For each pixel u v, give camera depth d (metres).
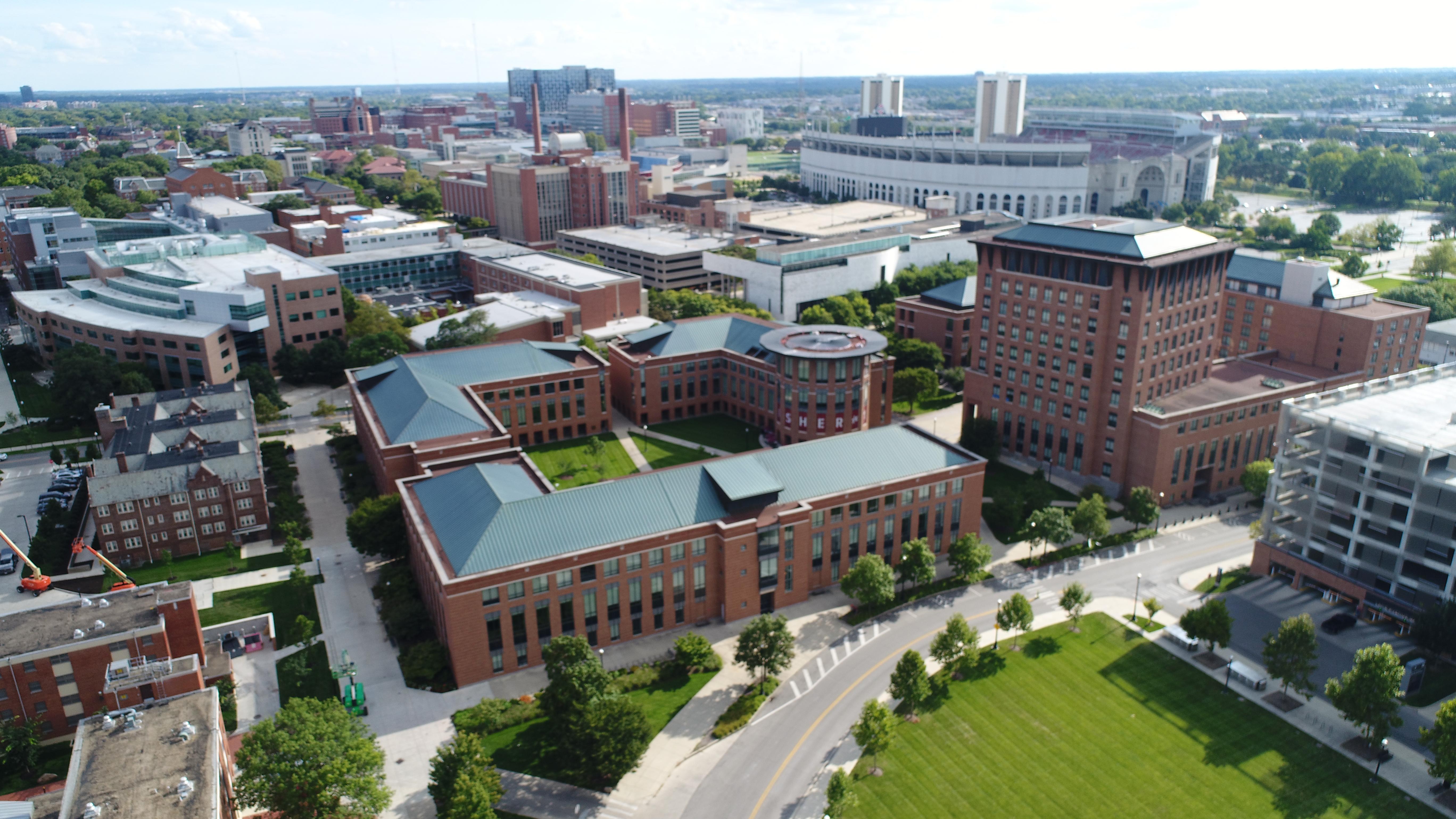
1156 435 155.00
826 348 175.00
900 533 136.25
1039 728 103.62
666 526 119.56
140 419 164.25
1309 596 130.50
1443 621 110.19
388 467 147.75
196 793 79.44
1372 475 123.25
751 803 93.38
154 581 137.12
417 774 97.06
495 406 182.62
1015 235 172.00
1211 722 104.81
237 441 154.62
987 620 125.50
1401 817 90.88
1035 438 176.00
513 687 111.38
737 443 189.50
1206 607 114.19
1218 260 166.12
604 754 91.75
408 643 119.69
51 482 171.62
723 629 123.31
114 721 89.19
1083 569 139.38
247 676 114.12
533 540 114.00
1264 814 91.19
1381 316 188.12
